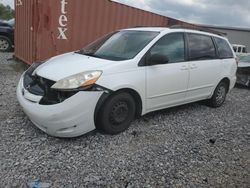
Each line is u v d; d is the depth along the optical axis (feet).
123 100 15.98
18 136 15.06
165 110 21.47
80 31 31.42
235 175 13.46
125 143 15.40
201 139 17.06
